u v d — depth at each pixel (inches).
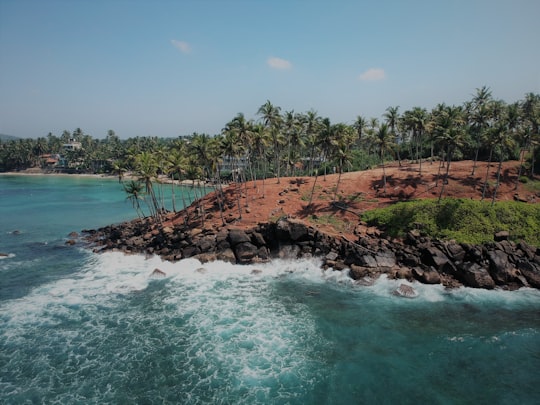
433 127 3068.4
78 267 2222.0
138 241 2650.1
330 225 2507.4
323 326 1464.1
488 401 1044.5
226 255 2212.1
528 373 1164.5
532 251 1974.7
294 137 3412.9
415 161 4217.5
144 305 1663.4
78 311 1606.8
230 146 2583.7
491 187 2819.9
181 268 2127.2
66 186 7470.5
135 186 3206.2
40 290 1840.6
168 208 4677.7
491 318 1512.1
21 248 2669.8
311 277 1994.3
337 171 4372.5
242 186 3457.2
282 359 1246.3
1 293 1801.2
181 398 1066.1
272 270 2097.7
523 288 1777.8
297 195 3043.8
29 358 1262.3
